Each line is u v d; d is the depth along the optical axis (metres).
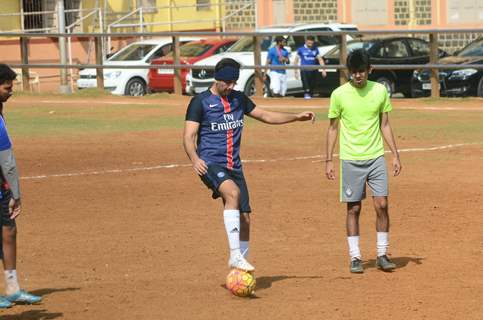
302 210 23.22
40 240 20.48
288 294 15.82
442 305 15.02
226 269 17.75
